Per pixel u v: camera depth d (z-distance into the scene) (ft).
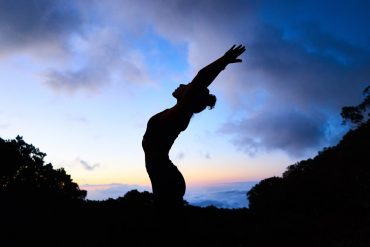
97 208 47.67
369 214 62.18
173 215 6.57
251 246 36.83
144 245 27.04
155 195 6.74
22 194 53.16
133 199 56.49
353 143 162.61
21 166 147.23
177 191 6.76
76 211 43.65
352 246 36.19
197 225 40.81
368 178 112.16
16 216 36.99
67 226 34.50
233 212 59.82
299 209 113.60
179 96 7.50
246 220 53.16
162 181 6.70
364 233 40.55
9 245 26.48
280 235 41.73
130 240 28.91
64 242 28.89
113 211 44.91
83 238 30.04
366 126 174.19
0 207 40.55
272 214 64.34
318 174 152.05
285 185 166.61
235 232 41.06
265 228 45.21
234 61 6.84
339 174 134.31
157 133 7.02
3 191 53.72
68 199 54.29
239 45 6.87
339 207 94.58
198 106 7.07
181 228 6.55
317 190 130.52
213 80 6.82
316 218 62.08
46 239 29.37
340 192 114.11
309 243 39.96
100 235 31.60
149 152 7.00
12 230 30.81
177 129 7.02
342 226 49.34
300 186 146.92
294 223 52.90
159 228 6.51
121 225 34.76
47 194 56.75
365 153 140.15
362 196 97.76
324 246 37.96
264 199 170.71
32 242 27.89
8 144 145.07
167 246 6.31
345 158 148.97
